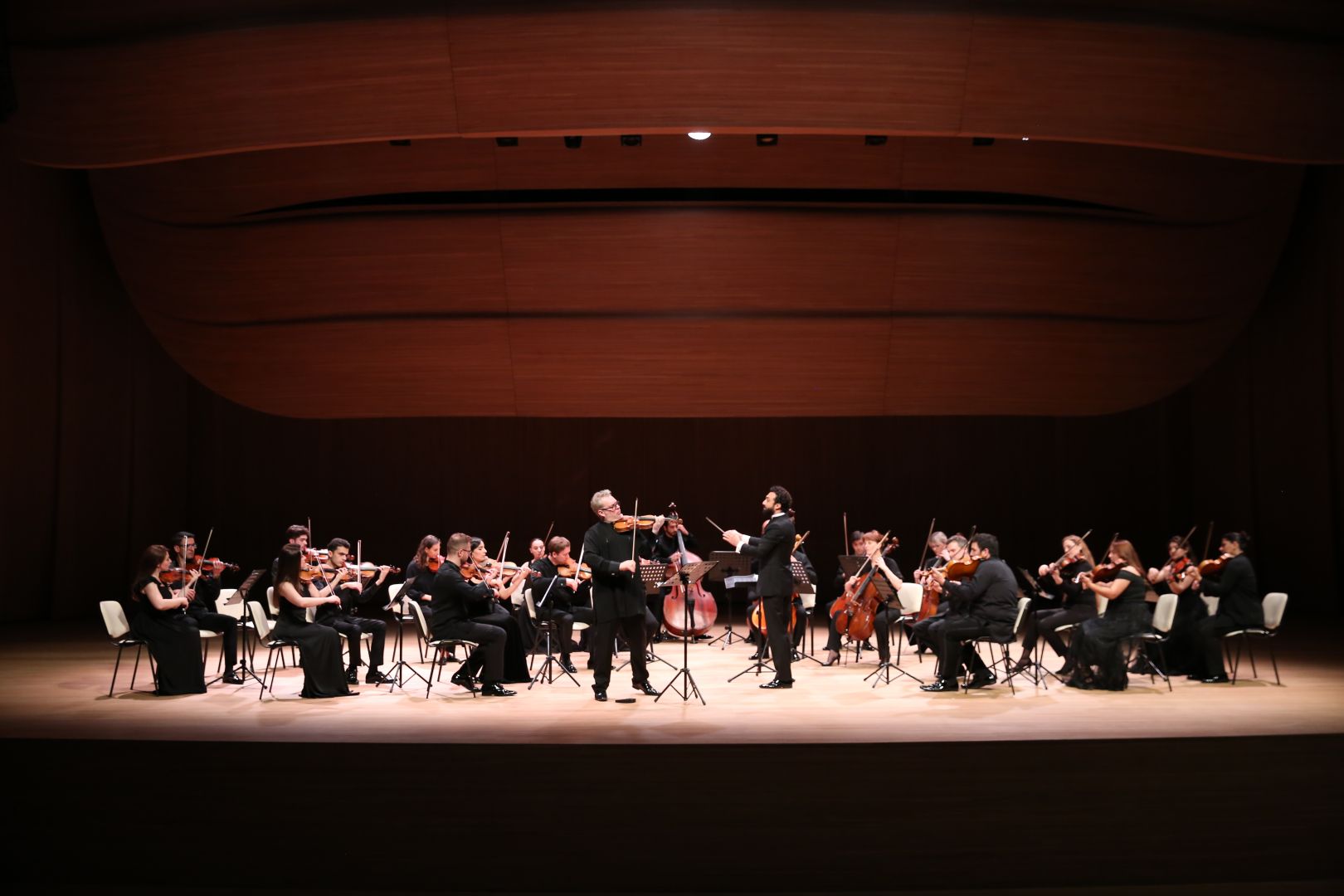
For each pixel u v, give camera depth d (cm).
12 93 909
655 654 949
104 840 550
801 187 1217
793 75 901
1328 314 1271
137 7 913
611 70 902
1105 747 541
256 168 1209
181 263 1295
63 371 1317
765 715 619
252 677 785
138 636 704
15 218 1241
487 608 732
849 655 914
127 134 962
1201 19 894
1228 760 544
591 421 1627
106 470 1398
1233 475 1446
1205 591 749
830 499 1609
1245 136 948
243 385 1362
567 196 1240
